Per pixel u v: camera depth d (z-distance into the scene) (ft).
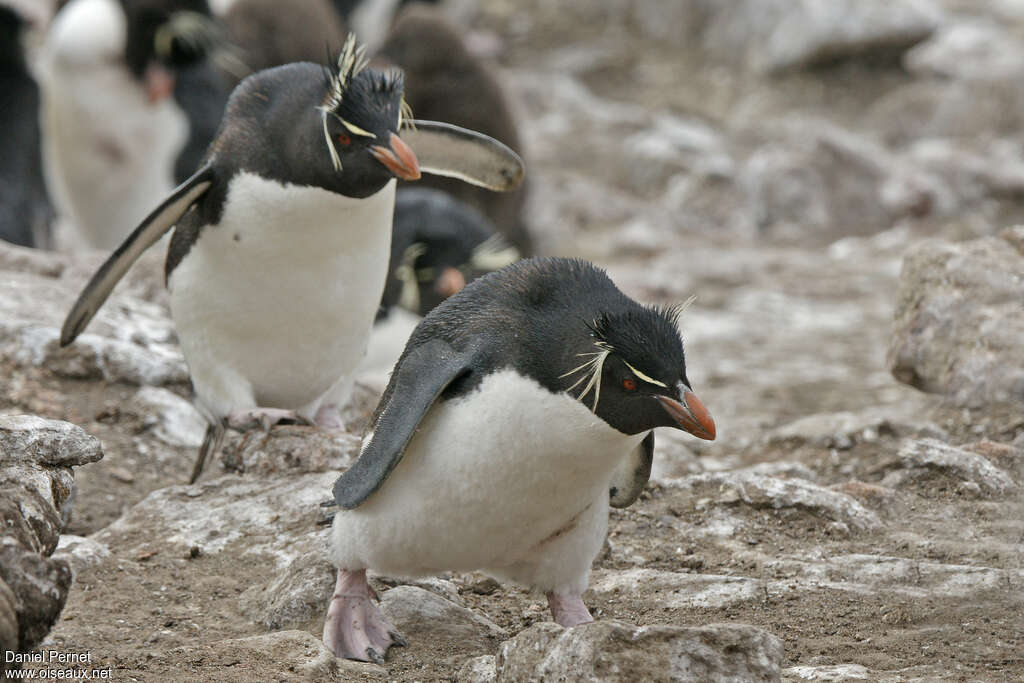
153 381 42.34
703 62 126.52
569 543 24.63
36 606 20.84
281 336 33.27
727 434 44.80
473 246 51.85
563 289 22.99
